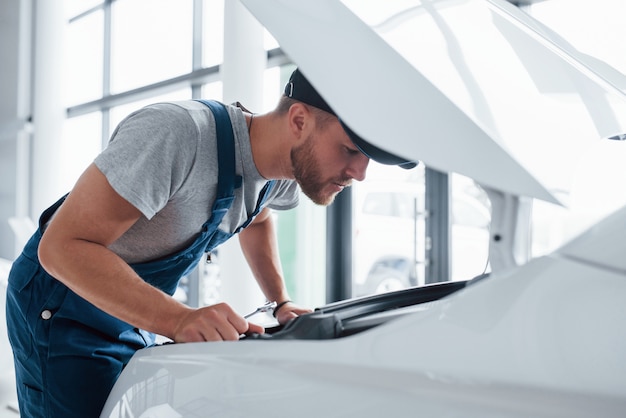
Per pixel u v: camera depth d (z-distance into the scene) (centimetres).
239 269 322
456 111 57
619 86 78
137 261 100
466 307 49
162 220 95
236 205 100
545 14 263
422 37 66
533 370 42
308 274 400
